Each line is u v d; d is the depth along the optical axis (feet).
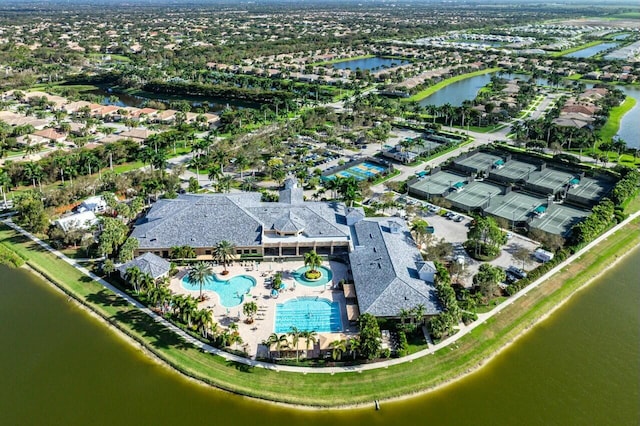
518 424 318.65
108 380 352.08
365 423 320.09
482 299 427.33
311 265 453.17
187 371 355.77
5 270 484.33
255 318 407.23
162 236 489.67
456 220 577.84
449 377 352.69
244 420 321.93
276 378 348.18
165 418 322.75
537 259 497.05
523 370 360.69
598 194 642.22
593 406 331.77
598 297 443.73
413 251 475.31
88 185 630.74
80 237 513.45
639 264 497.87
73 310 425.28
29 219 537.24
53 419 322.14
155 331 394.32
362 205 612.70
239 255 490.08
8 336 394.52
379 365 359.25
